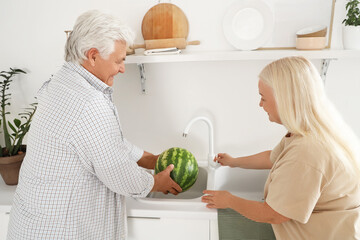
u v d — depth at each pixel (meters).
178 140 1.62
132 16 1.45
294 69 0.85
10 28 1.52
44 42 1.52
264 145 1.58
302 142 0.83
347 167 0.82
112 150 0.89
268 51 1.30
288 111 0.85
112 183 0.93
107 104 0.91
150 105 1.58
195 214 1.11
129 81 1.55
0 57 1.56
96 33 0.86
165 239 1.17
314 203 0.80
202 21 1.43
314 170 0.79
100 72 0.93
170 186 1.15
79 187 0.92
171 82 1.54
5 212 1.29
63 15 1.48
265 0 1.37
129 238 1.20
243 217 1.09
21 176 0.99
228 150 1.61
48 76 1.58
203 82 1.52
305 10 1.36
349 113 1.49
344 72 1.44
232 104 1.54
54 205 0.92
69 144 0.86
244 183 1.49
